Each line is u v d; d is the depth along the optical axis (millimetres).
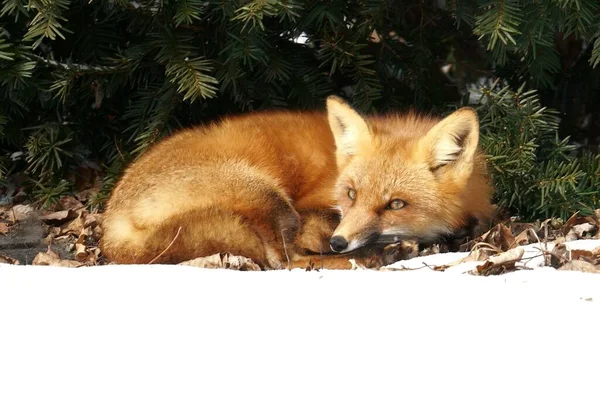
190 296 5949
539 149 11359
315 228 9125
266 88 11422
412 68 12039
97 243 10359
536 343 5031
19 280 6348
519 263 7215
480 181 9422
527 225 9859
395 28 12031
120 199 9133
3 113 11484
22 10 9758
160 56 10484
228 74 10680
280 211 9086
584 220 10195
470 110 8523
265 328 5332
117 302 5820
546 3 9805
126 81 11422
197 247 8531
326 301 5805
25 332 5289
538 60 10930
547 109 11992
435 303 5711
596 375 4629
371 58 12008
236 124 9672
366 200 8695
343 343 5086
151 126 10992
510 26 9547
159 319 5496
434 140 8695
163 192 8812
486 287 6035
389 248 8648
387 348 5012
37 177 11977
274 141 9469
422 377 4648
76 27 11516
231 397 4457
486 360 4836
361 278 6352
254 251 8695
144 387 4574
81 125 12102
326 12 10453
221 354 4957
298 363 4832
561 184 10242
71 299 5891
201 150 9133
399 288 6055
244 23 10102
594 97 13281
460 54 13141
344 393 4484
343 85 12867
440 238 9094
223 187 8938
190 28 10805
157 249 8539
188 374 4711
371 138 8961
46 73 11250
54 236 10656
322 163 9461
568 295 5828
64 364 4852
